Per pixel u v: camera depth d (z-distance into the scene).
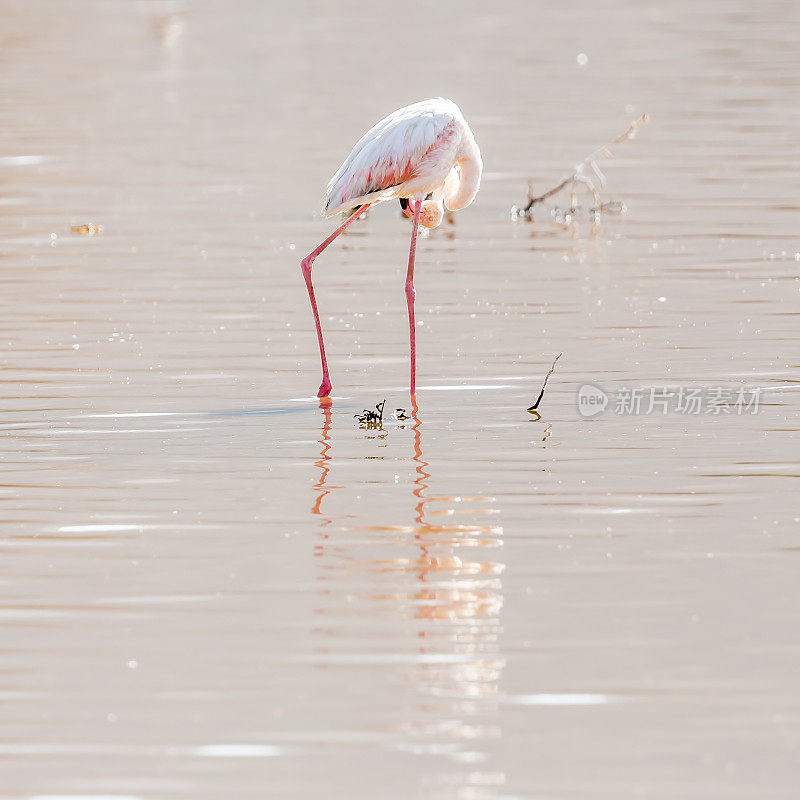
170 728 7.38
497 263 18.42
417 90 32.19
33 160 25.86
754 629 8.34
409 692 7.70
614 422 12.19
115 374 13.81
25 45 42.47
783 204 21.22
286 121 29.03
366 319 15.77
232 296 16.86
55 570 9.31
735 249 18.61
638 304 16.05
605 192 22.62
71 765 7.07
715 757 7.08
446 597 8.83
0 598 8.90
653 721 7.39
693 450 11.45
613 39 40.44
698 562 9.29
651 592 8.85
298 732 7.33
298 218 21.27
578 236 19.91
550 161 24.94
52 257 18.92
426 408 12.71
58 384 13.50
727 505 10.26
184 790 6.86
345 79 34.22
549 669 7.92
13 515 10.25
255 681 7.84
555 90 31.98
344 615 8.61
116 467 11.27
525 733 7.30
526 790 6.82
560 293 16.69
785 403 12.56
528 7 49.06
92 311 16.19
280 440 11.90
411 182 13.20
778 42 38.69
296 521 10.10
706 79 33.00
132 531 9.96
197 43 42.12
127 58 39.34
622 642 8.21
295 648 8.20
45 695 7.71
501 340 14.78
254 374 13.82
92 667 8.02
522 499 10.45
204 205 22.16
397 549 9.58
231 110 30.48
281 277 17.81
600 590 8.90
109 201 22.55
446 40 41.06
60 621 8.59
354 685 7.78
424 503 10.40
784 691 7.66
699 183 22.94
